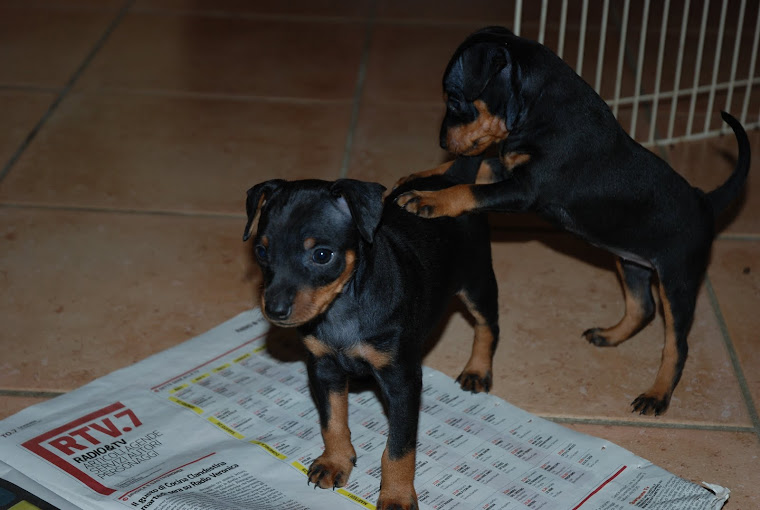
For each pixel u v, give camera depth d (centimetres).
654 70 129
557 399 83
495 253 99
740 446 79
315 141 116
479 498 73
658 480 74
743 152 84
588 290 95
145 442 77
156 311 91
